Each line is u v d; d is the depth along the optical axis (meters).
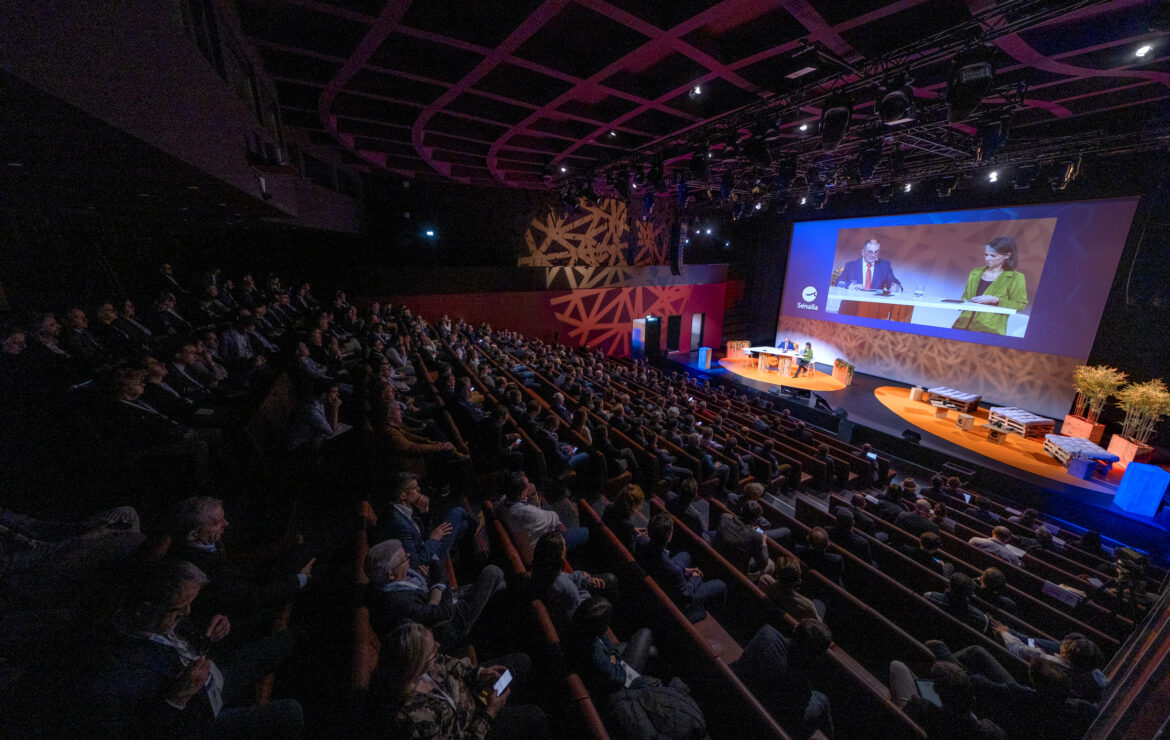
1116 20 5.02
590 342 19.64
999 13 4.59
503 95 7.33
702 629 3.92
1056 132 9.60
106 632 2.08
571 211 15.48
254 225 9.91
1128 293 11.20
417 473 5.07
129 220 8.71
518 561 3.40
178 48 3.12
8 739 1.75
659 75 7.17
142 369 4.72
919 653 3.62
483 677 2.40
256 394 5.76
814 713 2.90
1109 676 3.25
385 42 5.95
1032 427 12.14
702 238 24.41
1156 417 10.32
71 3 1.80
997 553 5.96
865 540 5.03
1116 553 6.25
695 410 11.68
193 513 2.57
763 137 7.58
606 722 2.29
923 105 7.95
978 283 14.70
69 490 3.74
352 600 2.83
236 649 2.52
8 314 6.06
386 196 15.75
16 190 4.21
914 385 16.69
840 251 18.41
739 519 4.57
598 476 5.88
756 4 5.19
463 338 13.56
